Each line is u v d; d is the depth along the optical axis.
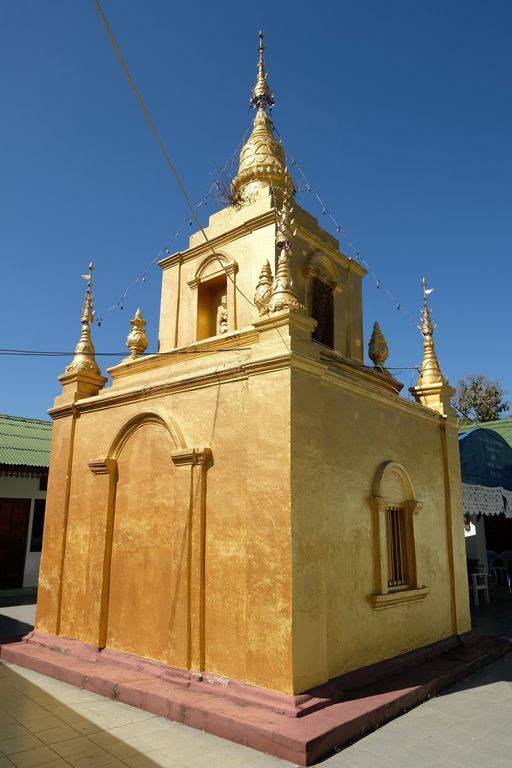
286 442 6.87
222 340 8.70
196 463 7.93
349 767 5.40
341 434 8.06
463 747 5.94
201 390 8.23
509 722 6.67
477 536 19.34
